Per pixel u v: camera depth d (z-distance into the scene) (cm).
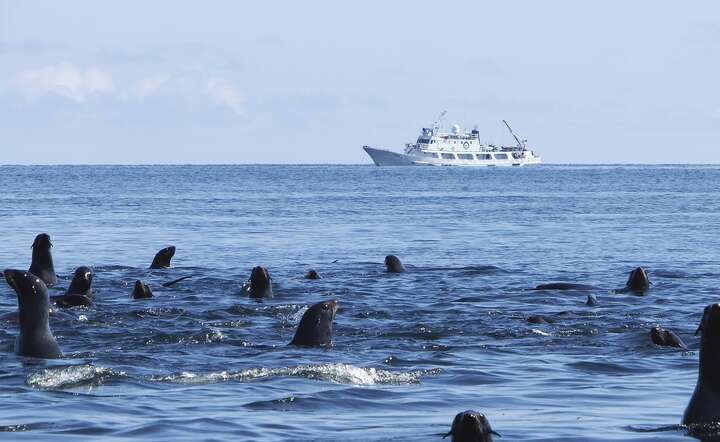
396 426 4084
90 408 4344
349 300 8288
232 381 4956
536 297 8544
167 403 4475
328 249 13662
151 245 14075
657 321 7200
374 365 5497
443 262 12006
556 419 4259
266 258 12438
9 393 4631
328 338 6138
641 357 5803
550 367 5494
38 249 8800
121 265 11475
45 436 3859
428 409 4441
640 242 14662
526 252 13238
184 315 7200
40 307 5547
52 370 5028
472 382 5078
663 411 4428
